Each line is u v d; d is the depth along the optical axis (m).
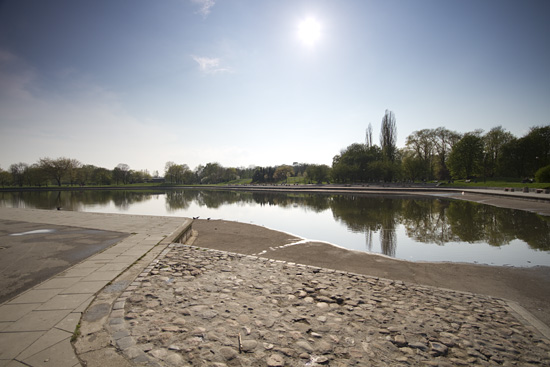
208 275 6.38
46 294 4.91
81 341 3.45
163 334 3.71
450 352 3.68
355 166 73.62
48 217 15.57
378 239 15.41
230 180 128.50
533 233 15.44
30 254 7.68
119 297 4.84
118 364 3.04
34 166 90.25
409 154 73.19
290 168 116.81
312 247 12.73
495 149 64.00
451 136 66.31
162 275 6.13
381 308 5.07
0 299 4.70
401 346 3.76
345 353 3.52
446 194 43.09
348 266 9.86
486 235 15.57
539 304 6.58
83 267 6.53
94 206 38.25
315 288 5.95
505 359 3.57
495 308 5.45
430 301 5.62
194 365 3.12
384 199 40.41
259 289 5.70
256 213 28.64
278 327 4.11
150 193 74.00
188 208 34.84
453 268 9.69
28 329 3.70
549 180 38.44
